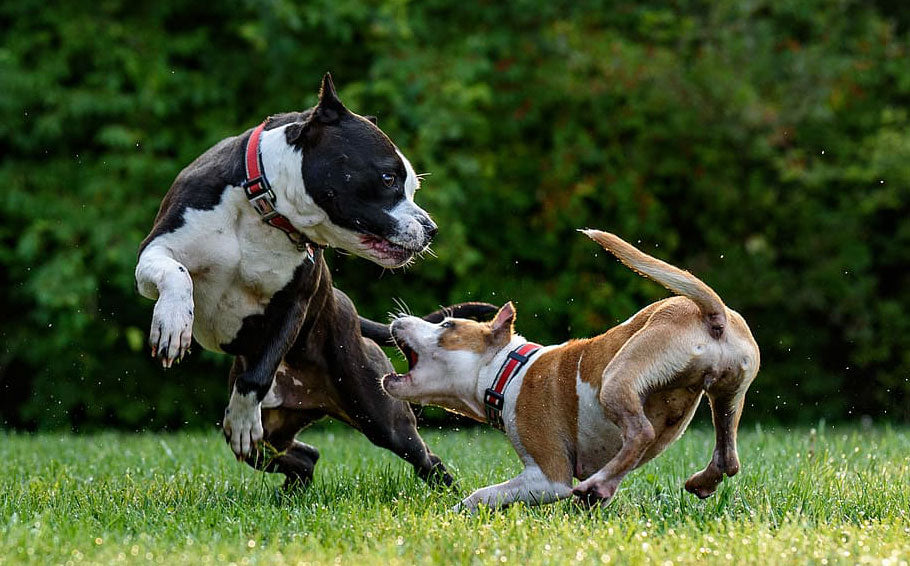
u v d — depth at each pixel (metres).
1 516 5.28
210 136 15.57
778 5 17.08
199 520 5.26
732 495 5.86
